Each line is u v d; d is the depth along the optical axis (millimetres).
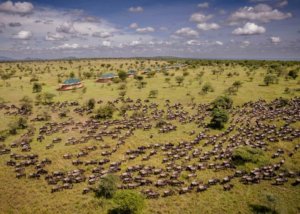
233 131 54031
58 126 58438
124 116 64375
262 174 38375
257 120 58375
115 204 32000
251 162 41500
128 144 49438
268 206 32125
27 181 38969
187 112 65938
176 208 32594
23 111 70000
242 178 37719
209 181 36906
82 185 37844
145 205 32969
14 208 33500
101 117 63812
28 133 54625
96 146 48656
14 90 98750
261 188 35906
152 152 45438
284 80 104562
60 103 78188
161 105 73812
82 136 53094
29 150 47656
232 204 32969
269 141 48500
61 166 42906
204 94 83500
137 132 54531
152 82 109562
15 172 41156
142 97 83562
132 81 113688
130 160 44031
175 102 76500
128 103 76812
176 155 44188
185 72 126438
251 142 48062
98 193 35750
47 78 131000
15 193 36375
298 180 36406
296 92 82250
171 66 175500
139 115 64000
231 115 63000
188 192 35531
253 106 69250
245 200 33594
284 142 48062
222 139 50250
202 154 44906
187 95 83625
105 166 42562
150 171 39812
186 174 39281
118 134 53531
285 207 32062
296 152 45000
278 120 57750
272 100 74375
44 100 81625
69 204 33906
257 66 154750
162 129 54750
